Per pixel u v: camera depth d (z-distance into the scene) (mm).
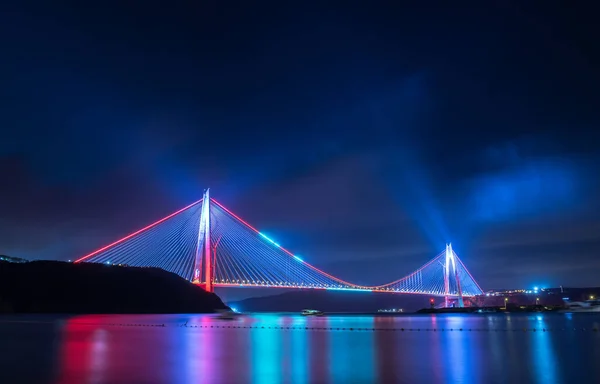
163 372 31531
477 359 37281
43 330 66812
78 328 71562
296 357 38938
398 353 41406
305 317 144000
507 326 79312
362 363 35438
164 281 151875
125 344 48750
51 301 131750
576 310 182500
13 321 92125
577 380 28500
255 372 31547
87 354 40469
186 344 49219
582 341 51031
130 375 30328
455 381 28312
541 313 163750
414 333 64562
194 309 147000
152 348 45250
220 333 64375
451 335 60500
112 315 129375
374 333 64875
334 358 38125
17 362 35594
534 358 37625
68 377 29578
